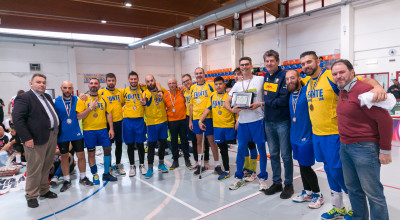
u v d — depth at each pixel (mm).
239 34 12891
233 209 2941
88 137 3920
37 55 13766
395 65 7973
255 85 3359
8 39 12047
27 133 3062
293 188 3367
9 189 3873
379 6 8188
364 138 1932
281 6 10703
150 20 12531
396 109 6355
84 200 3375
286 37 11047
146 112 4207
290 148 3105
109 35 14617
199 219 2744
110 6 10570
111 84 4367
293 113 2848
